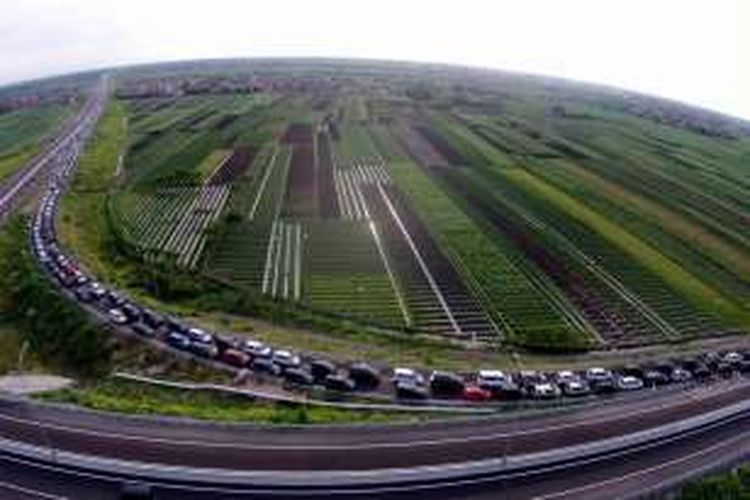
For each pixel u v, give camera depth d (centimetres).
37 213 19075
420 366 11500
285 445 8475
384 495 7856
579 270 16812
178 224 18525
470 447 8794
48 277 14575
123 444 8325
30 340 12694
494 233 18900
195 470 7894
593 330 13838
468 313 14100
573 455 8838
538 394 10794
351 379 10706
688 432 9719
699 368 12250
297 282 15025
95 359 11638
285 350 11662
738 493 8175
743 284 16975
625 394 11081
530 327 13675
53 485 7656
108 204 19938
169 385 10412
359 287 14938
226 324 12769
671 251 18700
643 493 8181
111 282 14562
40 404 9100
